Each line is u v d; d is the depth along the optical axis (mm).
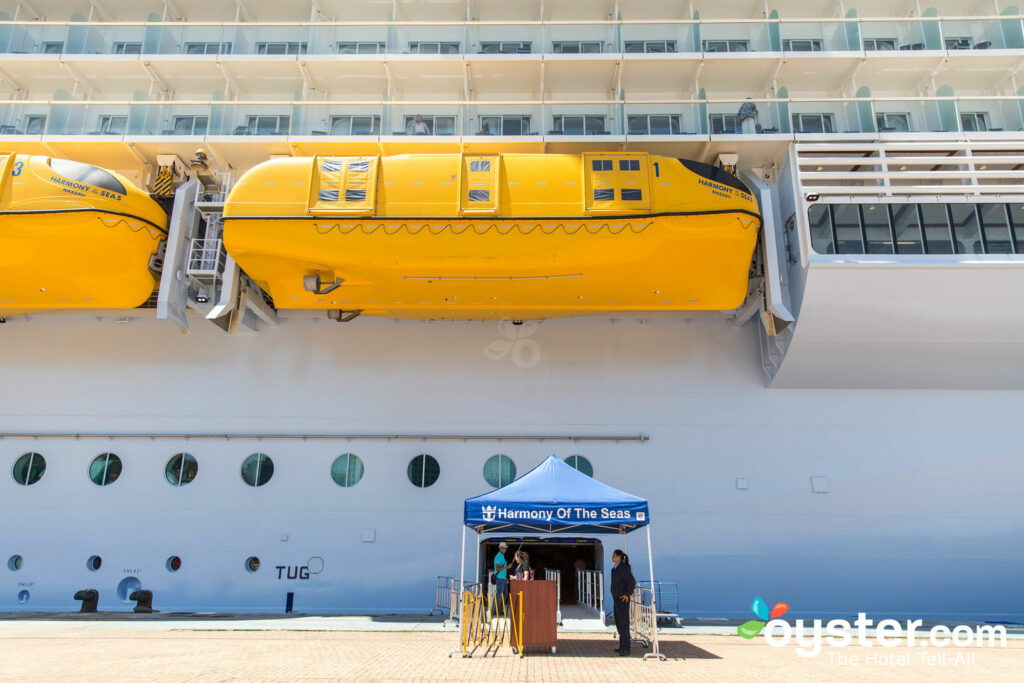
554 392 16266
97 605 14688
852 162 14547
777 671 7910
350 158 13305
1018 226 14312
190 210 15070
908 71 16031
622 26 17109
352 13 17547
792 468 15734
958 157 14680
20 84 16656
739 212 12945
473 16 17562
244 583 15031
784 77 16234
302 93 16391
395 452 15859
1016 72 15836
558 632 11602
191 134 16359
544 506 9203
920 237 14297
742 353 16500
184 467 15727
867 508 15445
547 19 17656
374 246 13031
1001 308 14391
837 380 15875
